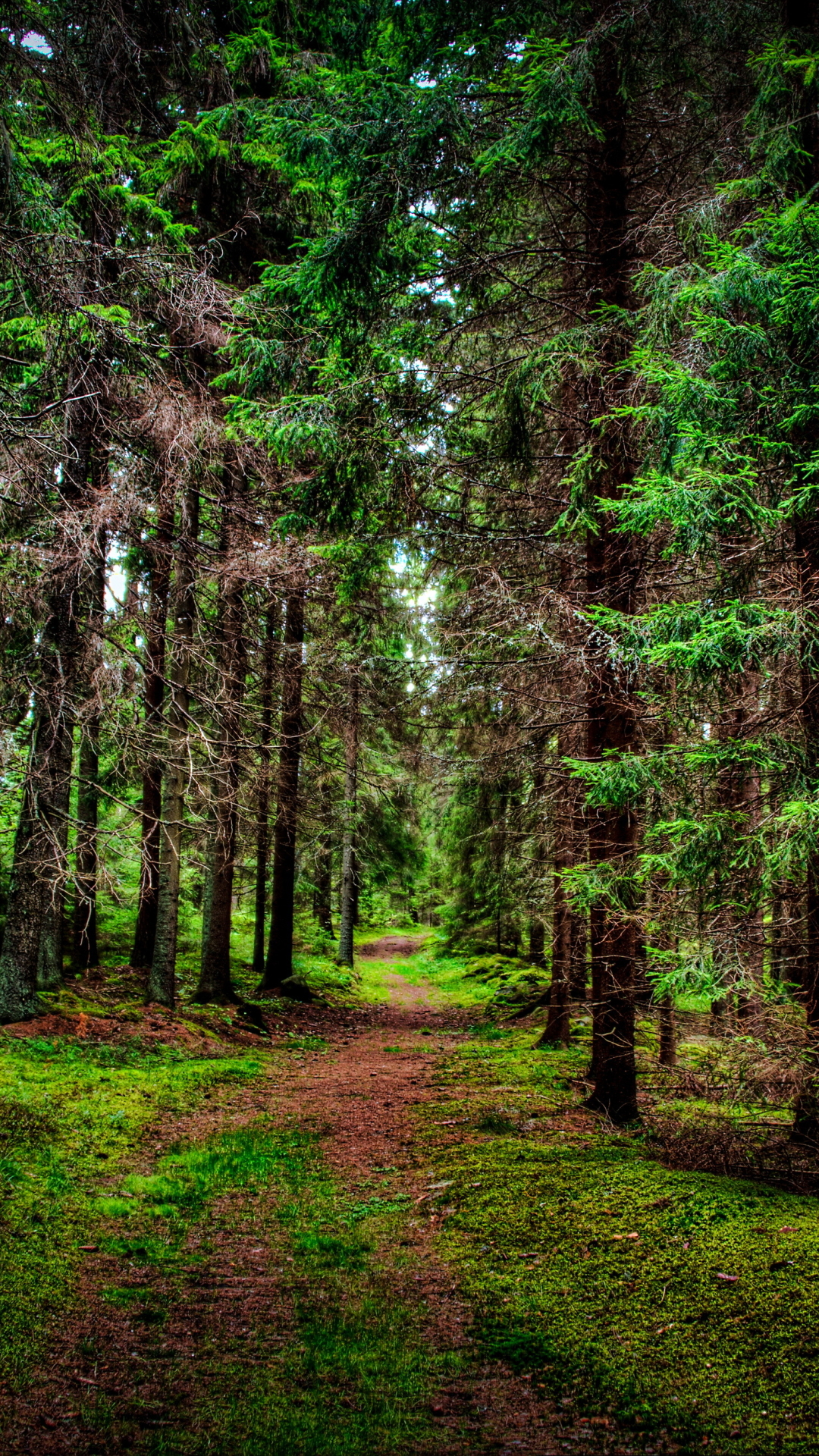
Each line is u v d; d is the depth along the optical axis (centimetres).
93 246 679
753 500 495
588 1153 646
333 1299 453
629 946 742
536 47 596
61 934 1273
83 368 750
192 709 1156
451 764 1068
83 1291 439
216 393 1161
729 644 480
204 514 1196
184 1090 857
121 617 844
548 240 841
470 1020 1692
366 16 752
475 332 847
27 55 600
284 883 1691
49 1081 786
